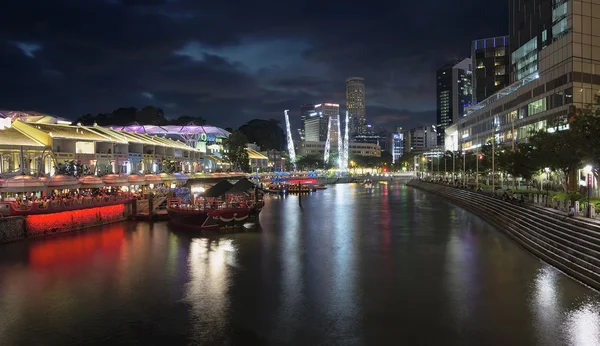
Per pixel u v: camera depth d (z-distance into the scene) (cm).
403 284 2950
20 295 2791
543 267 3247
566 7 7625
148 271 3356
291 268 3428
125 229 5341
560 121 6875
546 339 2055
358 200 10262
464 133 15062
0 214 4534
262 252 4041
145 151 10369
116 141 8612
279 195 12281
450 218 6438
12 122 7419
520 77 12125
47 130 7675
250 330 2222
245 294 2780
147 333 2202
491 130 11575
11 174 5672
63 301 2675
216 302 2634
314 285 2961
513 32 13038
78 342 2109
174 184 10031
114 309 2533
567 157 4644
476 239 4541
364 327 2238
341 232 5216
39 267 3475
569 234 3188
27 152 6788
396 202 9544
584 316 2295
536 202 4834
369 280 3061
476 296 2661
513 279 2967
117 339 2136
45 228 4806
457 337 2097
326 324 2281
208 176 10844
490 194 7112
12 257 3803
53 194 6084
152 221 5991
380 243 4438
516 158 6231
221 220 5456
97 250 4119
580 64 7206
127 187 8369
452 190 10194
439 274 3178
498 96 11569
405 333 2153
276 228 5578
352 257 3800
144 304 2612
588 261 2811
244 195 6981
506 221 4988
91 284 3020
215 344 2069
